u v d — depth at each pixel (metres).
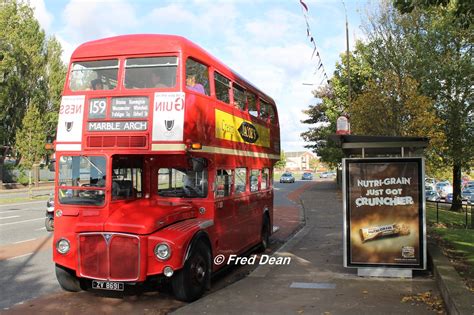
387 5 21.12
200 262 7.78
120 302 7.64
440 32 20.94
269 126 13.88
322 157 43.53
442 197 37.47
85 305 7.48
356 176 8.57
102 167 7.61
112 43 8.09
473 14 8.37
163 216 7.43
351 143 8.85
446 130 23.17
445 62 21.39
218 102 9.16
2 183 45.81
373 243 8.51
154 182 8.67
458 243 11.45
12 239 14.33
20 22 50.44
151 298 7.87
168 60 7.74
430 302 6.76
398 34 20.97
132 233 7.04
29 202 30.89
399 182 8.38
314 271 9.21
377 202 8.47
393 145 8.66
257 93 12.46
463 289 6.38
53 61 52.91
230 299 7.27
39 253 12.01
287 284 8.16
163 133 7.49
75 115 7.93
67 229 7.62
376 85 19.73
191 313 6.61
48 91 52.06
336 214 21.91
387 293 7.34
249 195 11.28
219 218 8.89
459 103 22.91
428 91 21.44
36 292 8.29
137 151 7.54
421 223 8.30
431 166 23.34
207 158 8.42
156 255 7.02
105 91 7.86
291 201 31.70
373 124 18.23
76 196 7.66
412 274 8.54
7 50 47.22
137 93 7.68
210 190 8.55
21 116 49.03
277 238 15.46
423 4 8.46
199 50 8.45
